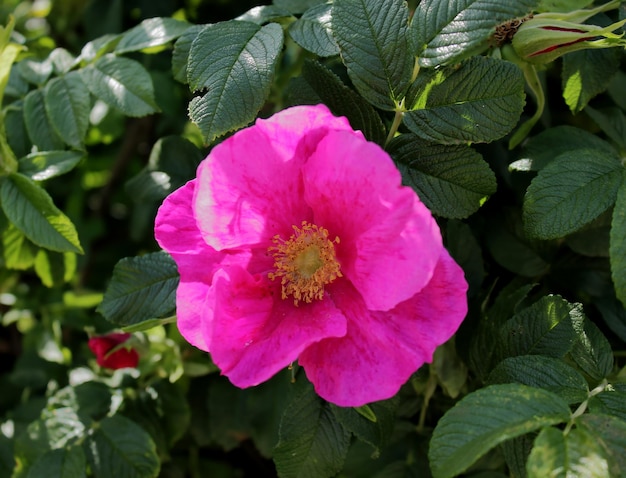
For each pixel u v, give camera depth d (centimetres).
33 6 54
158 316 34
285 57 42
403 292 28
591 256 36
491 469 35
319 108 28
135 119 52
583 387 30
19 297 48
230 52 31
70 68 38
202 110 31
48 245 36
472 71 30
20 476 38
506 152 37
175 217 31
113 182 54
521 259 36
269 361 29
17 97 41
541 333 31
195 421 42
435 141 31
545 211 31
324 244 30
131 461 38
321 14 33
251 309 30
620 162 32
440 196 31
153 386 40
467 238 35
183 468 46
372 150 28
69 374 44
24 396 45
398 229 28
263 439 40
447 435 28
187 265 31
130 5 46
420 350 29
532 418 28
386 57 30
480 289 35
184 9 45
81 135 37
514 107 30
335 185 29
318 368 29
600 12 35
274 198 30
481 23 29
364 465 37
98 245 55
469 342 35
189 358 40
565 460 27
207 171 29
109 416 38
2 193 36
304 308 31
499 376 30
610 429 27
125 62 37
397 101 31
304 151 29
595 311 37
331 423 33
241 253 31
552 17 32
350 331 30
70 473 37
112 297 34
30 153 39
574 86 35
